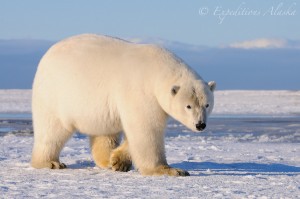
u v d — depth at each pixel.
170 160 22.69
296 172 18.95
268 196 13.36
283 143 34.25
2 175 17.41
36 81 18.94
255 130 45.44
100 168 19.19
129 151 18.16
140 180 16.19
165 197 13.28
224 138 37.72
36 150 19.08
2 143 30.80
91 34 18.61
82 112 17.72
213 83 16.89
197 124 16.06
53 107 18.45
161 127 17.09
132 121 16.88
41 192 14.02
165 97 16.48
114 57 17.52
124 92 16.95
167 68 16.83
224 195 13.54
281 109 89.25
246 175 17.62
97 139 19.27
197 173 18.03
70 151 26.14
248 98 142.25
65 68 18.06
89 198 13.14
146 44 17.67
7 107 96.31
